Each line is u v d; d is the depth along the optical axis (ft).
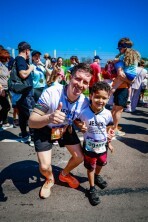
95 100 7.88
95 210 8.28
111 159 12.36
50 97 7.66
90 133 8.29
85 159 8.56
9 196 9.10
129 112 25.45
